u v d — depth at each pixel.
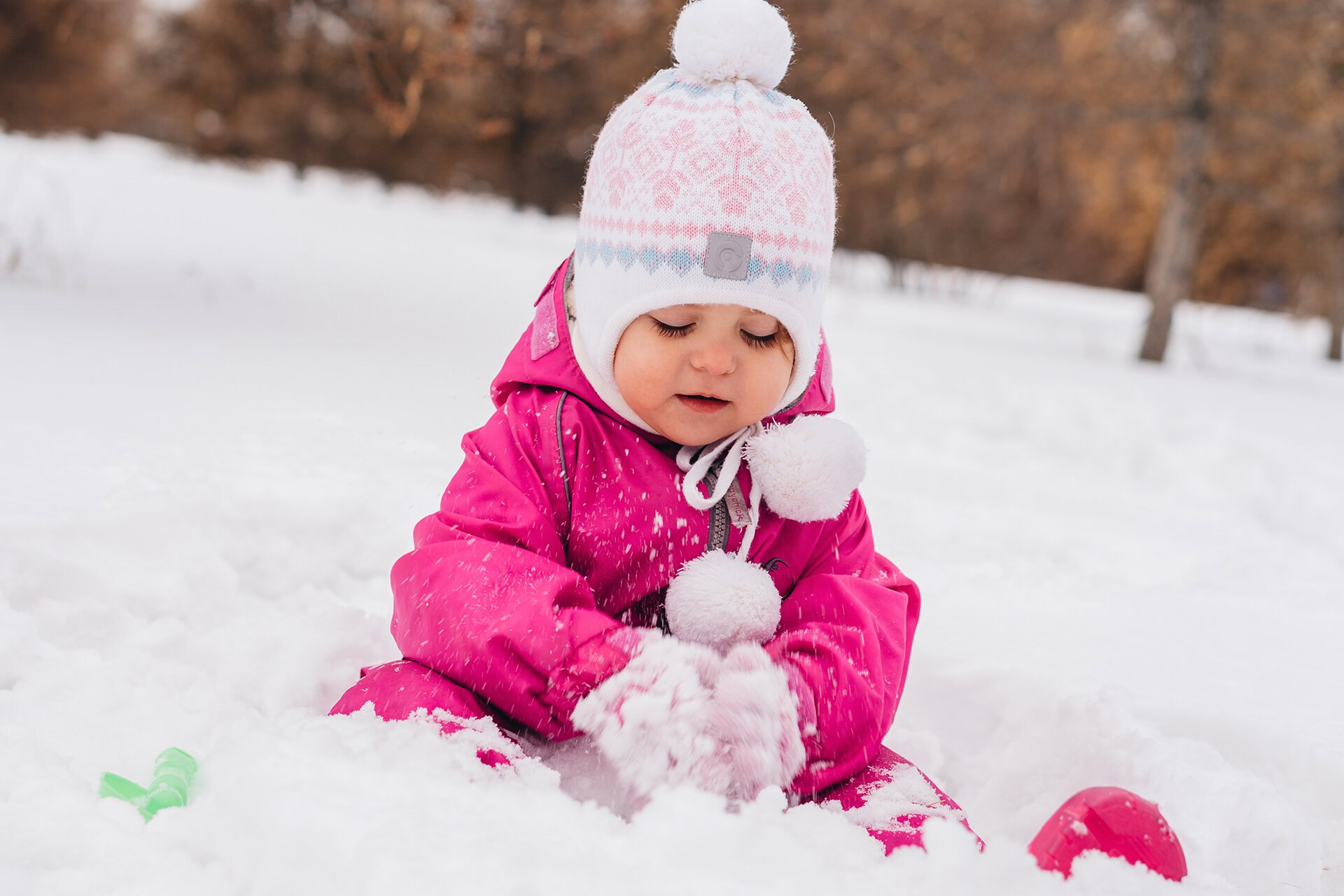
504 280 10.44
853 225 19.30
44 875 1.26
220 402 3.89
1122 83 12.38
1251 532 4.22
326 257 10.30
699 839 1.33
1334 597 3.29
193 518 2.66
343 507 2.88
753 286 1.74
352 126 25.02
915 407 6.44
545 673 1.66
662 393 1.78
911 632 2.02
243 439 3.41
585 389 1.91
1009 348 11.38
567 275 2.00
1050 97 12.10
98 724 1.73
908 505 3.92
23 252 7.21
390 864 1.20
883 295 19.12
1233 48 12.34
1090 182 13.96
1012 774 2.05
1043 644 2.59
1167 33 11.97
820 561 1.96
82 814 1.37
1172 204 11.49
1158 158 13.10
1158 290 11.52
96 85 23.59
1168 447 5.77
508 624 1.67
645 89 1.92
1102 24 12.16
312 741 1.46
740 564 1.80
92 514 2.51
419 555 1.79
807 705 1.66
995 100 11.71
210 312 6.04
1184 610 3.02
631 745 1.60
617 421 1.91
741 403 1.80
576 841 1.33
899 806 1.63
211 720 1.78
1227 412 7.54
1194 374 10.88
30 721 1.73
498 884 1.19
